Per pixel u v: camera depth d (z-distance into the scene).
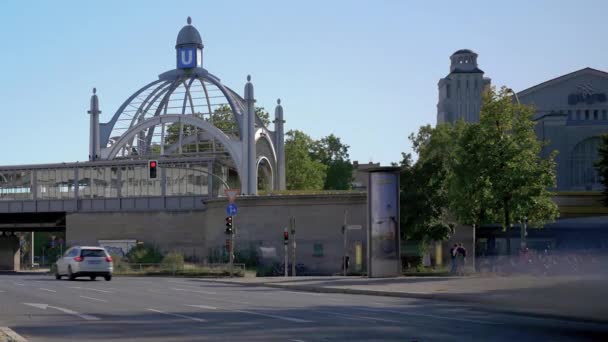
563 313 19.72
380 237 41.69
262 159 85.81
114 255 65.19
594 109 108.00
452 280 36.78
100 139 87.81
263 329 16.52
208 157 74.38
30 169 79.44
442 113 122.50
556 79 108.62
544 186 46.84
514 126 47.56
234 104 83.00
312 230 60.69
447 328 16.98
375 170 41.91
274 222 62.03
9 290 31.77
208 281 44.69
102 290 32.25
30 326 17.08
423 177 54.53
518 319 19.48
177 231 72.81
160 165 74.50
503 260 47.97
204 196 73.06
